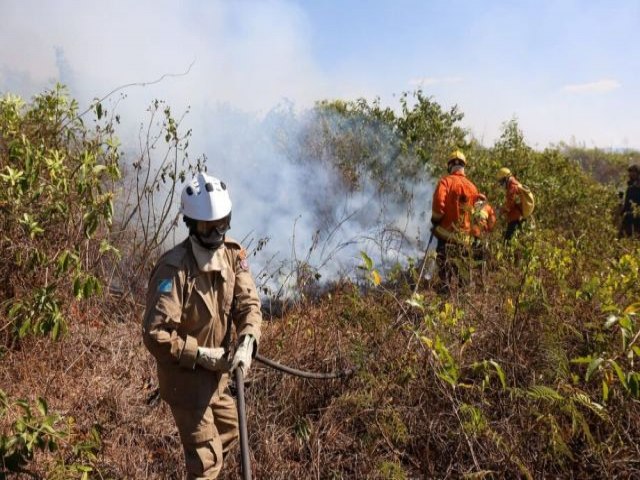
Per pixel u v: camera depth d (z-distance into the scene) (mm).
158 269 2900
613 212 10016
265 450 3545
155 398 3943
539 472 3332
